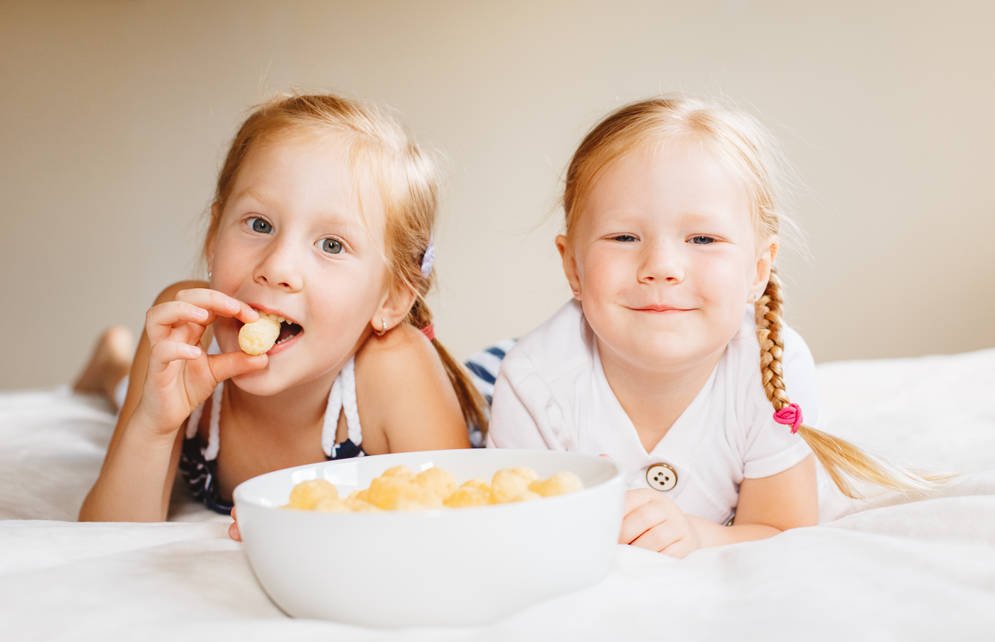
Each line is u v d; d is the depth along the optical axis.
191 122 3.49
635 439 1.09
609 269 0.99
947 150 3.06
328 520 0.57
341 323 1.10
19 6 3.54
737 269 0.99
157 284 3.52
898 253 3.09
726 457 1.08
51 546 0.77
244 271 1.07
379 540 0.57
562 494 0.63
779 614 0.57
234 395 1.28
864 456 0.99
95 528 0.83
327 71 3.43
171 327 1.06
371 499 0.65
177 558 0.73
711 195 0.98
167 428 1.09
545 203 3.32
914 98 3.07
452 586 0.58
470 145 3.37
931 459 1.17
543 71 3.33
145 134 3.51
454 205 3.38
